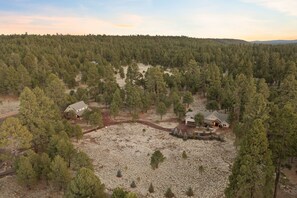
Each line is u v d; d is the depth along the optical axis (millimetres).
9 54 129625
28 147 46875
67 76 108812
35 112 53344
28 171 40062
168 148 59312
